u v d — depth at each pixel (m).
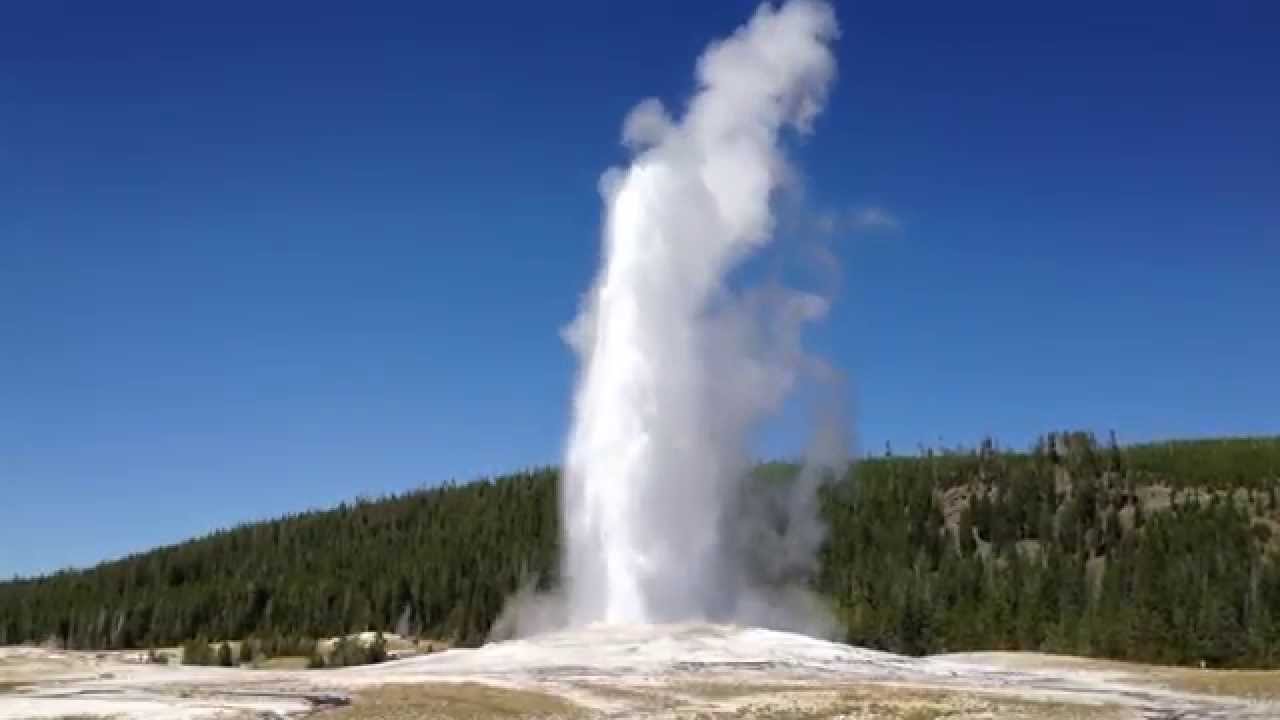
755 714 38.44
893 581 137.38
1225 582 125.88
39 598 186.12
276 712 38.38
